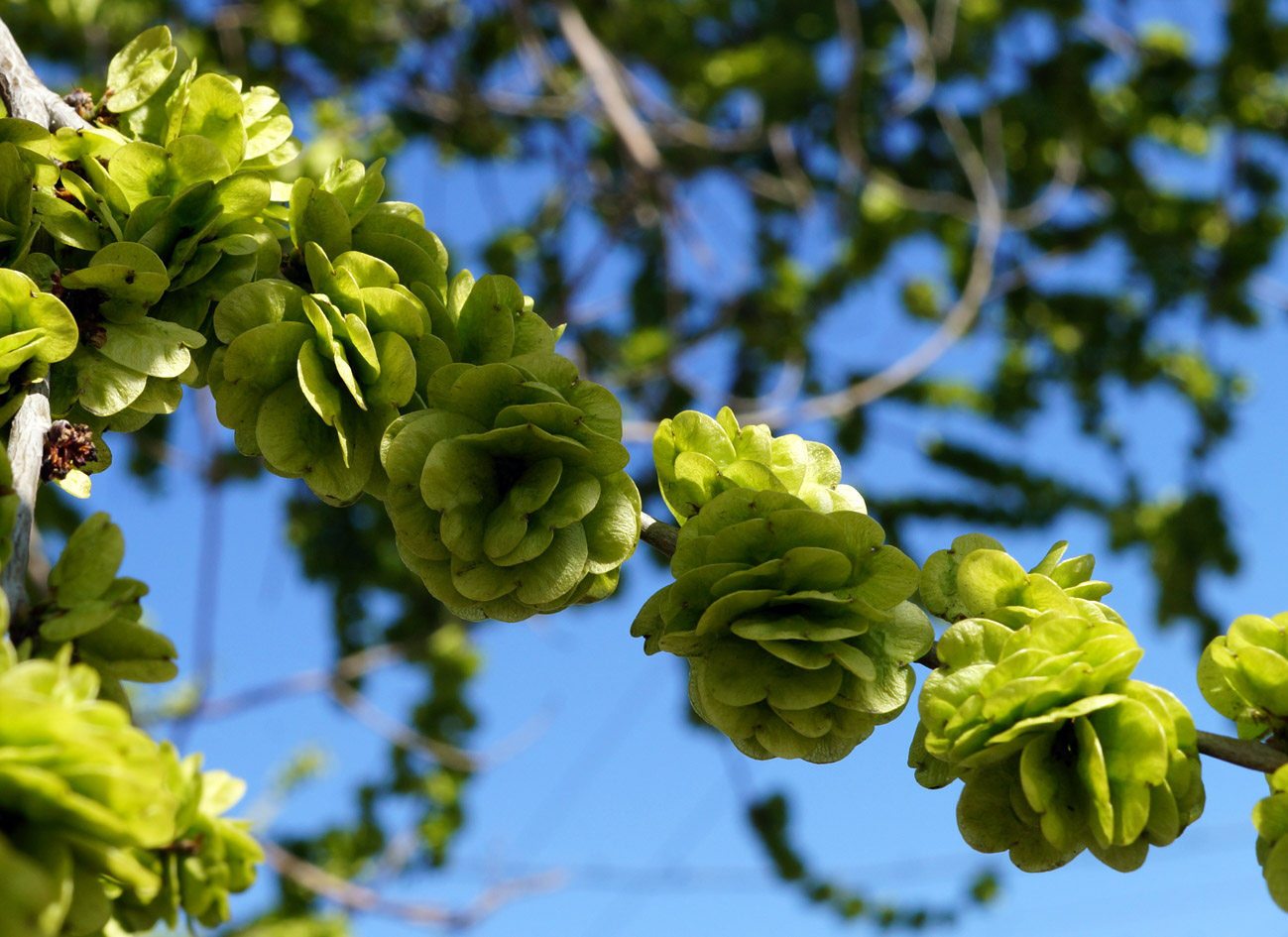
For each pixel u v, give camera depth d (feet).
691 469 1.03
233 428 1.04
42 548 1.79
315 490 1.03
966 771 0.98
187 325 1.05
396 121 3.40
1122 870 0.96
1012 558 1.00
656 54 3.62
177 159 1.06
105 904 0.87
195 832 0.92
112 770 0.85
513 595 1.03
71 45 2.61
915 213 3.79
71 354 1.02
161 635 0.93
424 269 1.08
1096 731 0.96
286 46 3.13
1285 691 0.97
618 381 3.27
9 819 0.85
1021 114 3.82
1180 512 3.68
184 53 1.11
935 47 3.46
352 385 1.02
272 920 2.94
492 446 1.02
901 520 3.26
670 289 3.23
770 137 3.55
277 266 1.07
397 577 3.40
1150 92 3.99
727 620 1.00
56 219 1.04
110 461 1.05
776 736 1.00
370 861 3.19
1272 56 3.68
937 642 0.99
